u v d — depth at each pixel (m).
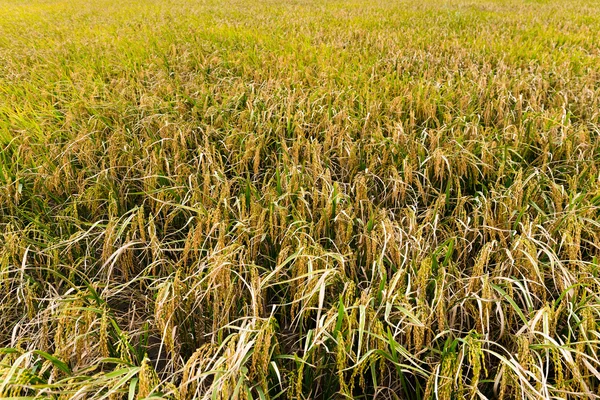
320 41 7.15
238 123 3.86
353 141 3.62
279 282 2.23
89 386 1.57
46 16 12.22
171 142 3.49
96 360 1.89
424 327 1.79
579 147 3.31
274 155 3.44
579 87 4.43
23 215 2.69
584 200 2.64
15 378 1.59
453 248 2.41
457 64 5.50
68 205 2.97
